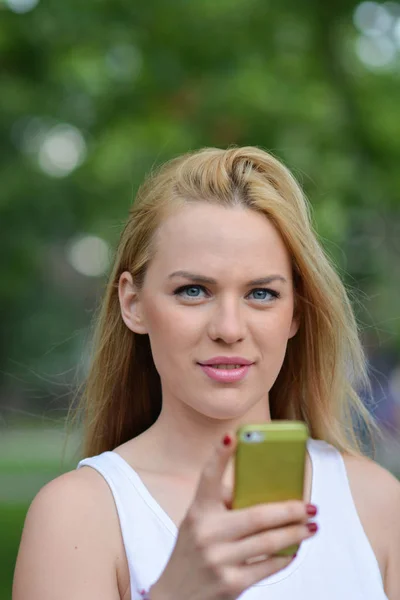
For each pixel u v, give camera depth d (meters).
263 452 2.61
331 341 3.96
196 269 3.34
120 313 4.04
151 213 3.55
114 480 3.45
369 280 16.12
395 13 13.87
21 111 15.95
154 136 14.77
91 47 14.41
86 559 3.25
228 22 14.29
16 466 24.62
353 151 14.66
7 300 24.86
